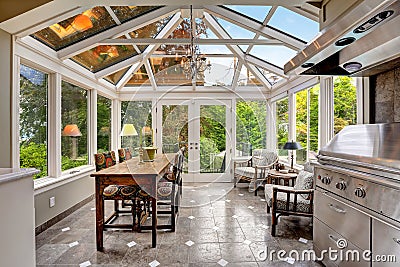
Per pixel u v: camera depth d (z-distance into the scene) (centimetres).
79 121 479
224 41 418
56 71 383
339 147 238
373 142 206
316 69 267
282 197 332
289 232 330
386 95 261
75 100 464
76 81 446
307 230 336
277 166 509
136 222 351
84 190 460
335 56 241
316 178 257
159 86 590
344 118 356
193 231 333
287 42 425
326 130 395
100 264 253
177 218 382
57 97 385
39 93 363
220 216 392
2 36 275
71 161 446
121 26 402
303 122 496
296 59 243
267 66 547
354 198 195
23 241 150
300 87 493
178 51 532
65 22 339
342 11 245
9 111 284
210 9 408
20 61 319
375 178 171
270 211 407
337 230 217
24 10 256
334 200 221
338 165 221
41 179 357
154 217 289
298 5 286
